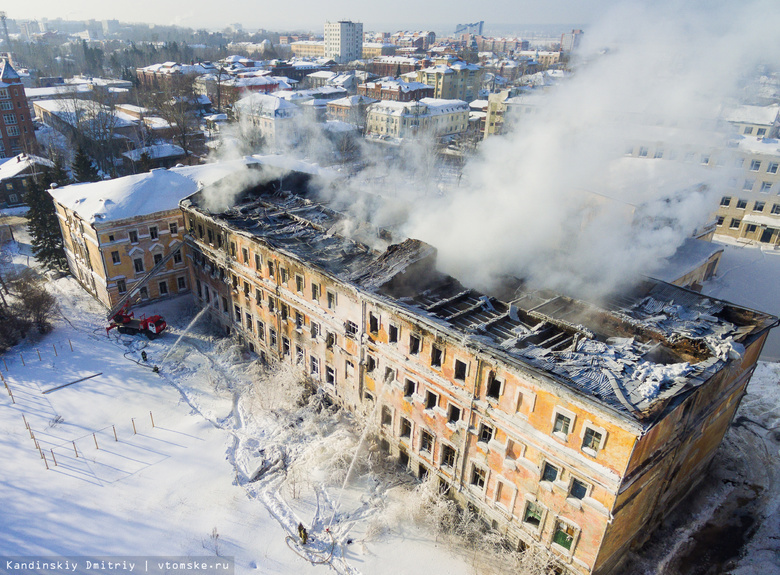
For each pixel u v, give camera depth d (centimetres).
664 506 2819
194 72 15238
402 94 13425
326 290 3369
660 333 2667
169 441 3428
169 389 3944
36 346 4409
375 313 3073
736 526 2902
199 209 4356
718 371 2356
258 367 4150
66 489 3020
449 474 2941
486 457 2681
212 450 3366
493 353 2427
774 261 6481
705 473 3225
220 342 4475
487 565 2636
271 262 3769
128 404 3762
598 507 2225
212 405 3781
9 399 3759
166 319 4900
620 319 2805
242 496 3030
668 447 2369
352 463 3167
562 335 2653
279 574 2586
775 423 3672
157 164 8700
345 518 2903
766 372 4175
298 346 3856
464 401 2680
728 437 3547
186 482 3109
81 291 5381
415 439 3084
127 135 10606
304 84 17962
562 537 2462
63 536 2733
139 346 4459
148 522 2841
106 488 3044
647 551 2741
